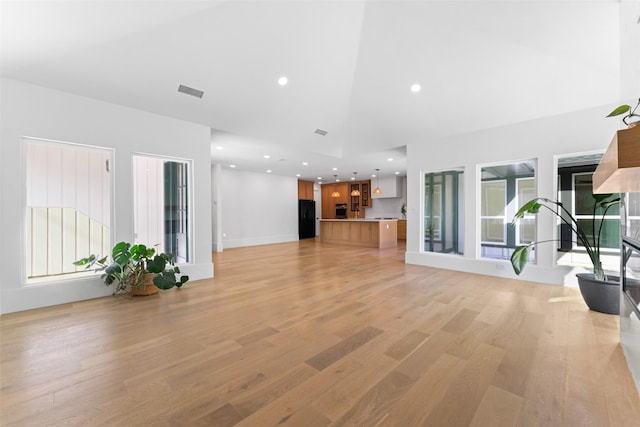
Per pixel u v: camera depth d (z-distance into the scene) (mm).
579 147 3477
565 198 4281
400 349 1983
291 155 6211
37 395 1495
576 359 1825
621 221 2023
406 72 3561
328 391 1524
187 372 1715
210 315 2678
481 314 2646
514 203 4988
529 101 3547
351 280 4035
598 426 1249
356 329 2332
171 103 3527
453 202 4930
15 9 2051
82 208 3357
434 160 4875
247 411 1372
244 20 2686
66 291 3055
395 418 1315
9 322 2498
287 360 1849
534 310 2738
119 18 2365
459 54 3150
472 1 2506
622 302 1965
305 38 3041
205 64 3062
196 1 2391
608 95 3166
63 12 2172
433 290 3475
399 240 9938
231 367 1770
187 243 4160
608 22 2373
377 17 2924
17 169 2768
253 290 3543
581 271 3520
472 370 1713
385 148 5613
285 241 9914
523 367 1737
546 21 2529
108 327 2391
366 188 10945
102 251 3422
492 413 1341
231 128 4340
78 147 3162
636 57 1837
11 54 2443
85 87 3012
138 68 2934
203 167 4164
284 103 4027
